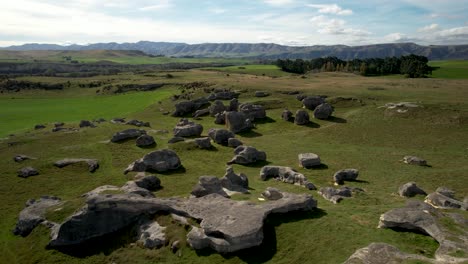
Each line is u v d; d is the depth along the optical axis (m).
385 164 57.28
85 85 159.00
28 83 156.25
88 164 56.47
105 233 34.06
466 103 84.81
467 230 27.95
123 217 34.62
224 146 69.19
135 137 70.12
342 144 71.94
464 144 65.56
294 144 72.38
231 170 45.41
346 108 94.25
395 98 96.06
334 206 36.88
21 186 49.78
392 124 78.94
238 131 84.00
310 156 58.12
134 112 109.31
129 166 55.44
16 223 39.91
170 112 106.06
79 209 36.06
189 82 148.62
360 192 42.38
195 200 36.28
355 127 80.19
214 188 40.38
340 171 50.19
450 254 24.31
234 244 28.67
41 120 98.69
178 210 34.06
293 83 131.38
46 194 47.41
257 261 27.86
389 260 23.97
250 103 103.31
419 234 28.55
